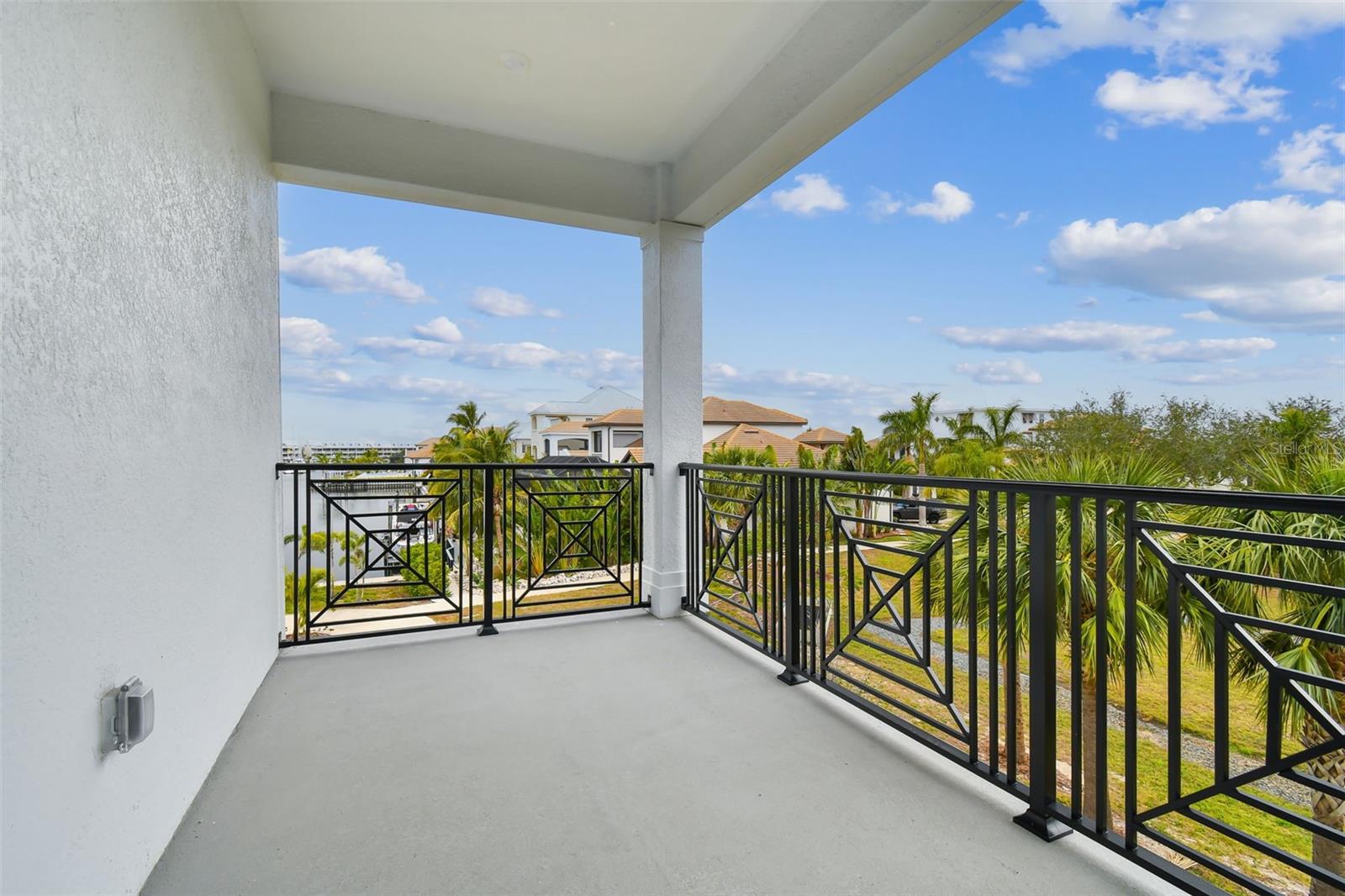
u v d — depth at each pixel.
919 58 2.17
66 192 1.13
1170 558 1.35
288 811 1.70
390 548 3.37
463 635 3.35
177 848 1.53
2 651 0.91
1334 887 1.09
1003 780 1.79
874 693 2.26
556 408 37.31
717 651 3.09
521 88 2.97
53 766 1.04
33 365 1.01
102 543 1.23
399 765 1.96
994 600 1.76
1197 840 4.54
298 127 3.00
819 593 2.59
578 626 3.53
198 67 1.88
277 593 3.04
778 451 27.38
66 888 1.08
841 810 1.71
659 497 3.77
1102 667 1.50
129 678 1.34
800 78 2.53
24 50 1.00
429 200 3.45
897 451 20.50
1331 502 1.06
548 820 1.66
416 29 2.53
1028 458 4.49
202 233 1.89
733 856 1.52
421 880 1.43
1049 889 1.39
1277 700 1.19
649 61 2.76
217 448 2.01
